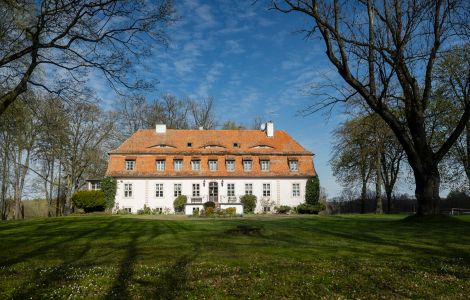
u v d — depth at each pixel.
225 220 26.98
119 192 50.41
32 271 9.27
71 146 53.81
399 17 18.97
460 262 9.62
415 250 11.50
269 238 15.28
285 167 52.84
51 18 17.23
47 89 18.86
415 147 20.58
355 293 7.37
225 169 52.31
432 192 20.23
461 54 32.38
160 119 65.94
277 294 7.34
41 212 60.22
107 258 11.08
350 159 49.22
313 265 9.55
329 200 57.12
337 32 19.41
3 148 43.34
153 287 7.77
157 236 16.44
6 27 18.14
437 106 38.06
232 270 9.09
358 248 12.12
